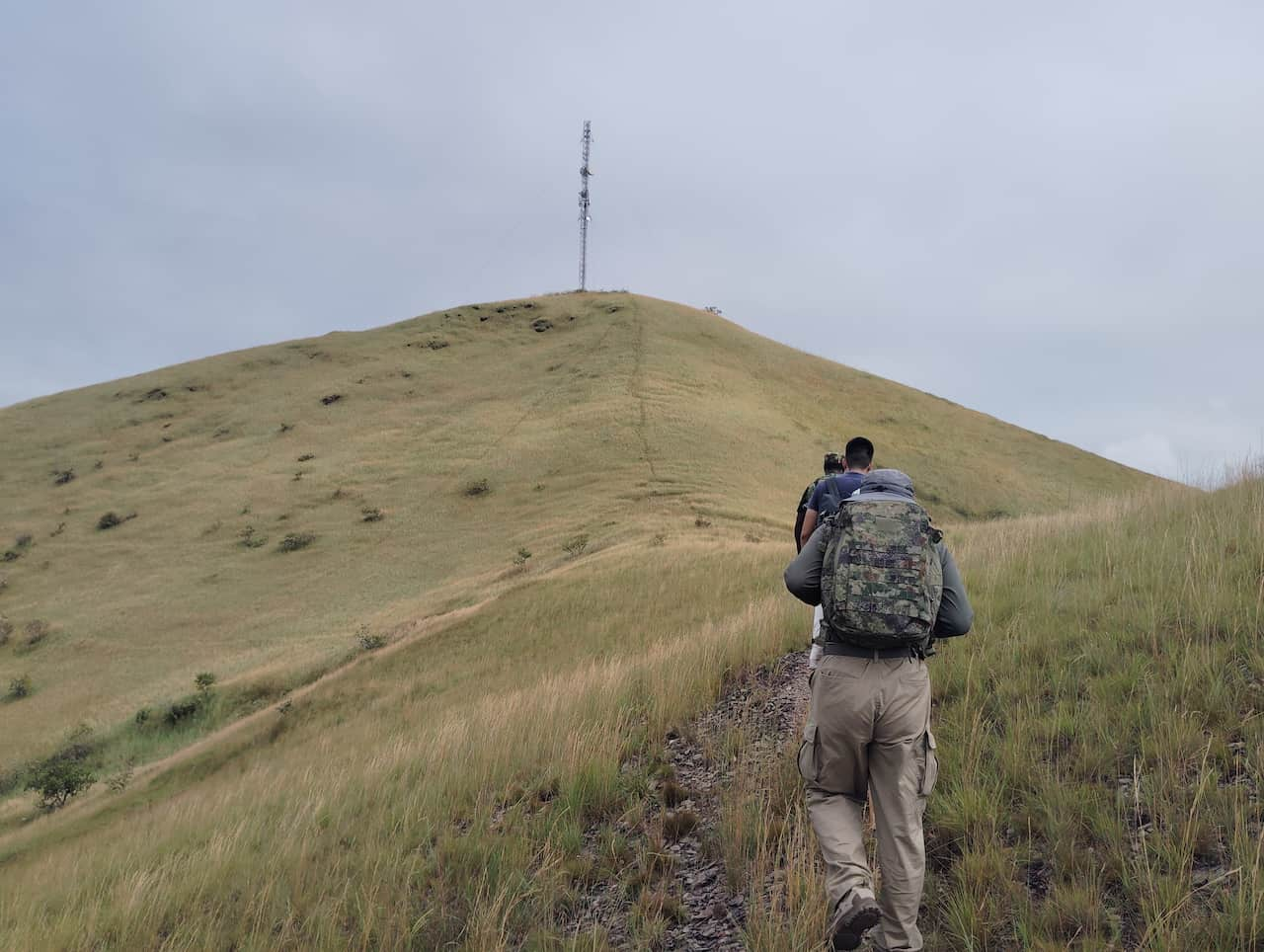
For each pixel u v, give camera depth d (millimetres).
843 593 2986
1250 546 6172
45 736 39094
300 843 5340
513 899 3805
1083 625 5465
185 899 4895
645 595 26453
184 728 36125
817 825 3068
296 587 54469
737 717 5871
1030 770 3719
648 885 3859
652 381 80625
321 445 79875
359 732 20469
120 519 70500
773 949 2988
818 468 65250
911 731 2990
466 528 57812
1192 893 2756
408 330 110500
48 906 5848
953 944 2881
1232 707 3818
